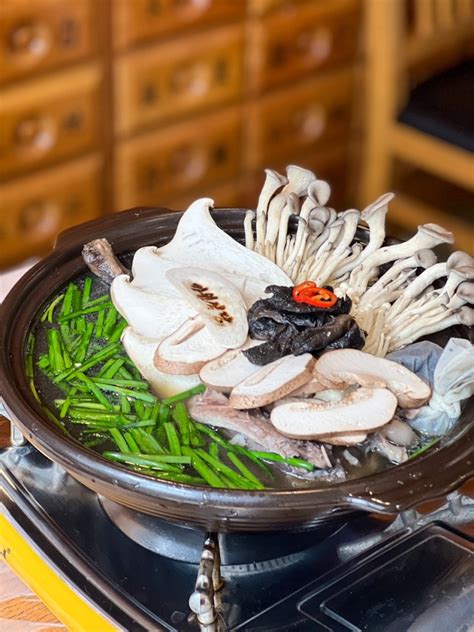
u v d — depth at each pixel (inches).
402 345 38.4
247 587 35.2
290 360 35.2
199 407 35.5
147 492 32.1
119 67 66.3
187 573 35.4
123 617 34.1
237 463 34.4
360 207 86.7
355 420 34.1
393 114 67.1
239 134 75.8
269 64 73.8
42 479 37.8
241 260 39.9
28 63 62.0
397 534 36.8
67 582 35.0
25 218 67.5
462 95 67.1
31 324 38.8
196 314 37.7
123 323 39.5
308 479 34.1
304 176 41.8
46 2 60.5
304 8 73.2
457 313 38.1
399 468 32.7
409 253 40.1
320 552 36.3
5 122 62.9
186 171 74.4
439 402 35.3
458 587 35.2
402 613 34.5
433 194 86.7
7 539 36.7
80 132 66.9
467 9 68.3
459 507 37.5
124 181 71.4
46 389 36.8
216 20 69.0
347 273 40.9
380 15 63.5
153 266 39.6
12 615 36.1
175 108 70.7
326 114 80.5
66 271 40.6
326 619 34.3
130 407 36.4
